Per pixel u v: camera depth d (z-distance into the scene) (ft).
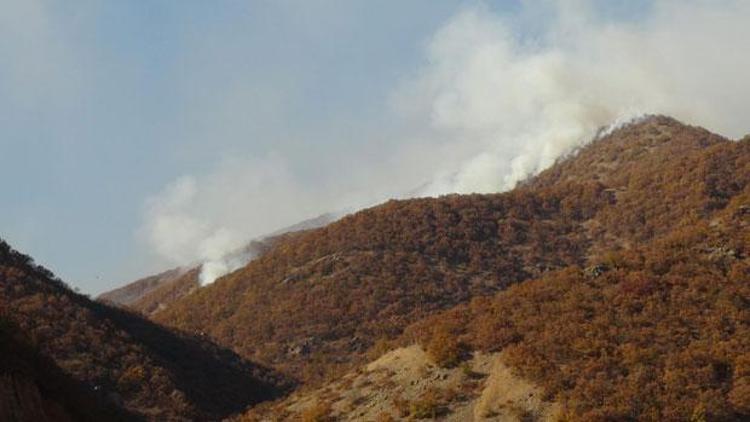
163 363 335.26
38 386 163.53
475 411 196.54
